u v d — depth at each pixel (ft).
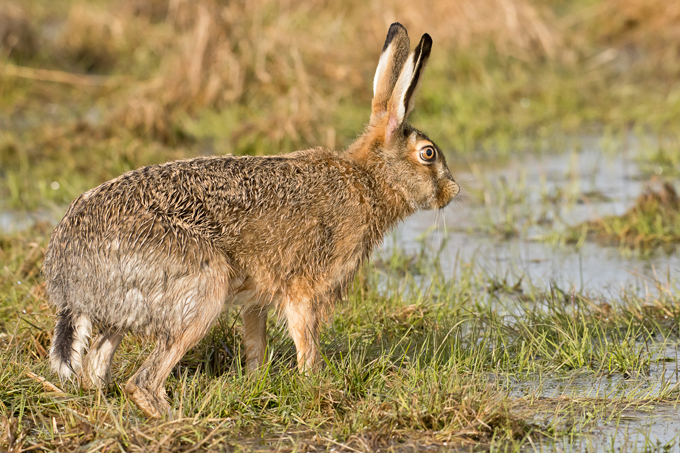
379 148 58.54
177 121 122.01
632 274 74.38
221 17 135.33
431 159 59.82
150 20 175.32
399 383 50.55
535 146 121.60
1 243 77.00
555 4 189.57
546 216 94.32
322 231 53.83
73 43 156.87
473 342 58.03
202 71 131.34
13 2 161.17
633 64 157.89
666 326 63.93
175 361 49.06
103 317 48.55
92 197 49.39
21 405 47.39
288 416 48.60
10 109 132.26
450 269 78.64
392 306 65.92
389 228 59.57
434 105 132.98
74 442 45.06
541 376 54.65
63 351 48.14
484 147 121.39
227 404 48.67
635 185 103.91
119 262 47.78
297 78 130.00
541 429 47.19
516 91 141.08
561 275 76.33
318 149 57.16
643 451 44.27
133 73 148.87
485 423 46.42
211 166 51.75
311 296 53.93
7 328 58.18
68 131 116.26
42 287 64.23
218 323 59.36
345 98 129.90
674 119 130.21
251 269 52.29
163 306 48.29
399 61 59.52
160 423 45.70
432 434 46.29
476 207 98.73
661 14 169.27
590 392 52.39
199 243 48.93
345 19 155.74
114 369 54.34
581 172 109.91
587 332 59.82
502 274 76.95
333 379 51.75
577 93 142.10
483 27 155.53
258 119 117.39
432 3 155.02
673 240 85.10
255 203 51.57
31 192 98.07
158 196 49.24
